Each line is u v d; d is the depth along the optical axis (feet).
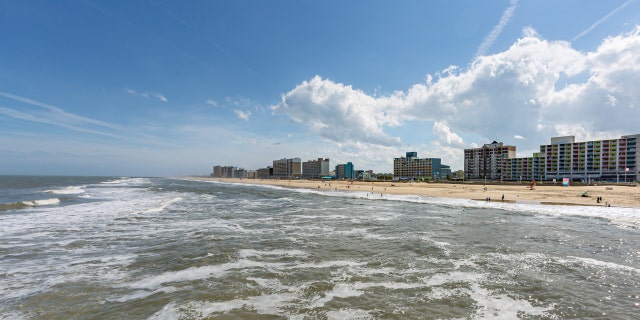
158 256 46.44
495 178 541.75
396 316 28.04
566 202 140.46
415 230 70.18
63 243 54.13
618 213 104.94
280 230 68.64
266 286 34.83
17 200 130.72
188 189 278.87
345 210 111.86
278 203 140.46
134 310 28.76
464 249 52.75
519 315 28.68
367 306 30.01
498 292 33.88
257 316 27.81
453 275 39.27
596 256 48.85
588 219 90.63
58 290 33.32
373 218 89.81
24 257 45.52
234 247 51.98
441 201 157.28
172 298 31.45
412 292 33.63
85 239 57.47
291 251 50.01
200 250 50.03
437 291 33.99
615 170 394.32
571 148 434.30
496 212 107.86
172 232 64.85
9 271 39.29
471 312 29.07
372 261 44.98
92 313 28.17
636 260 46.65
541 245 56.13
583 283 36.86
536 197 166.71
